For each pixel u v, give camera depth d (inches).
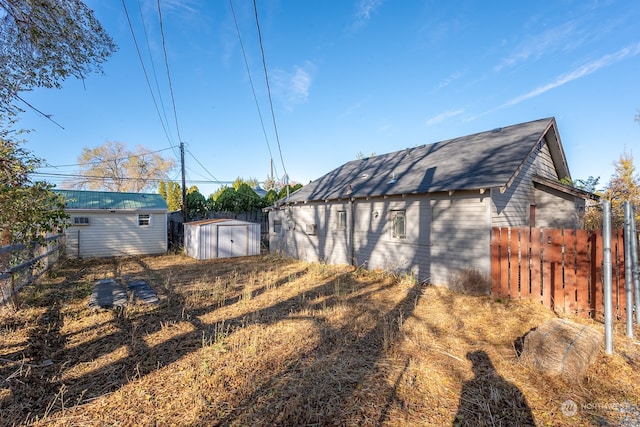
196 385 116.2
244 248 550.9
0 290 201.8
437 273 307.0
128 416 98.6
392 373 126.2
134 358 140.2
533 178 345.1
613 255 198.2
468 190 272.7
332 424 95.1
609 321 144.9
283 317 200.1
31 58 223.9
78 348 151.3
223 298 248.1
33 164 218.8
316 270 375.6
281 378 122.0
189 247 552.1
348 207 414.3
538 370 126.3
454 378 123.0
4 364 132.5
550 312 209.5
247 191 757.9
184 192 661.9
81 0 220.7
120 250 565.0
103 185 1284.4
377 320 195.8
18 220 211.2
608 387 117.0
